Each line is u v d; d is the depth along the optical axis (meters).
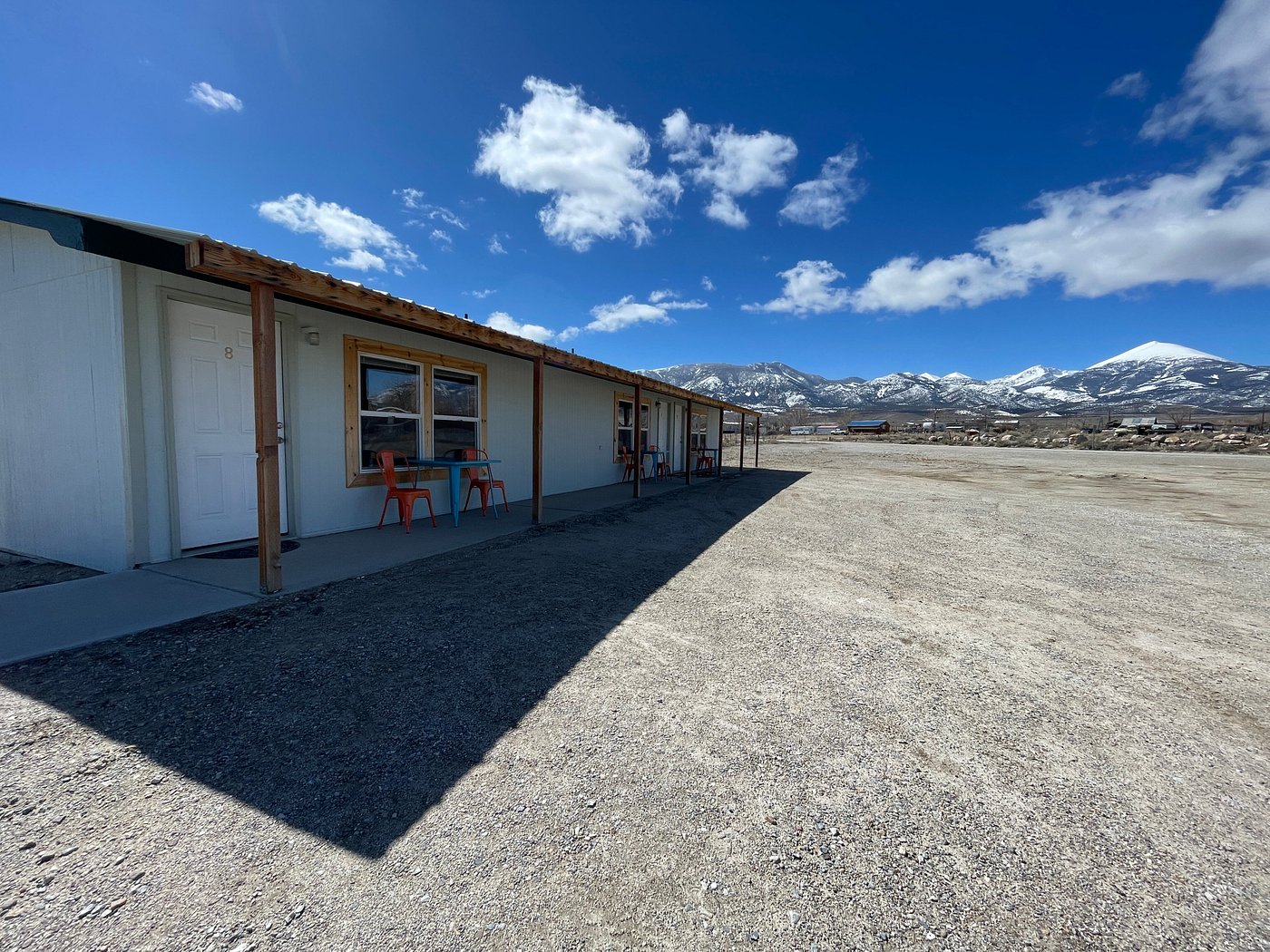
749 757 2.07
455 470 6.19
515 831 1.64
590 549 5.41
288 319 5.16
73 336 4.18
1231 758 2.18
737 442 39.72
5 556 4.68
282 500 5.21
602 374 7.93
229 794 1.76
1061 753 2.18
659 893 1.44
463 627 3.25
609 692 2.55
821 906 1.41
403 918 1.33
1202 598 4.34
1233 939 1.34
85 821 1.61
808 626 3.52
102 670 2.56
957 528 7.28
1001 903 1.44
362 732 2.14
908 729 2.33
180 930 1.27
